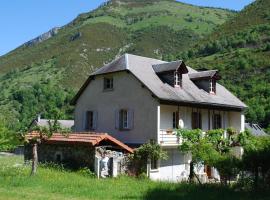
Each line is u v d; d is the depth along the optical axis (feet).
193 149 95.35
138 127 112.78
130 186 82.74
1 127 96.17
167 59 524.93
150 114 110.11
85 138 102.22
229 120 137.08
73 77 559.38
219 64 383.65
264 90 301.84
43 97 418.92
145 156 105.09
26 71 608.19
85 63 644.69
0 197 62.95
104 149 101.09
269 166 84.43
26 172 91.40
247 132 101.60
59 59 639.76
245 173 87.86
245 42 444.96
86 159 101.96
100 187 78.33
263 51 389.19
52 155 111.34
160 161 111.34
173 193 75.66
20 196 64.39
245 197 73.92
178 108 117.70
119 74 119.34
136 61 121.08
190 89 123.44
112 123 119.96
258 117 279.28
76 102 132.46
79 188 75.61
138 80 112.16
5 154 209.67
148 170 106.32
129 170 103.45
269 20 491.31
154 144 104.94
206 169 123.65
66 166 104.01
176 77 118.62
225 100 131.44
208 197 72.59
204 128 126.11
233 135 110.32
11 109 405.59
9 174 87.20
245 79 332.19
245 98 300.61
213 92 130.00
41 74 570.87
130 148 104.73
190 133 98.02
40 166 105.29
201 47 500.74
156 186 84.12
